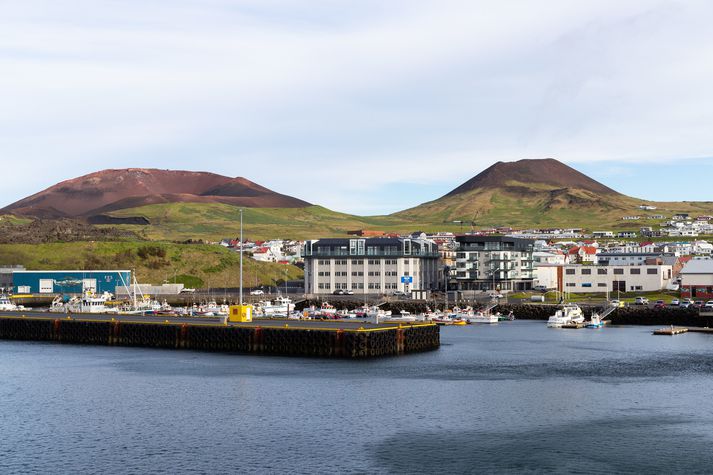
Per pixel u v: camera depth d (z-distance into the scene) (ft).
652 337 601.62
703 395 368.89
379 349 487.20
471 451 282.56
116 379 411.95
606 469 263.49
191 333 532.73
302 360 467.52
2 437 302.45
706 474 258.98
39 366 458.50
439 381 401.70
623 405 350.02
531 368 443.32
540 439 297.33
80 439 299.38
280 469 263.70
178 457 276.62
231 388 384.27
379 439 297.33
